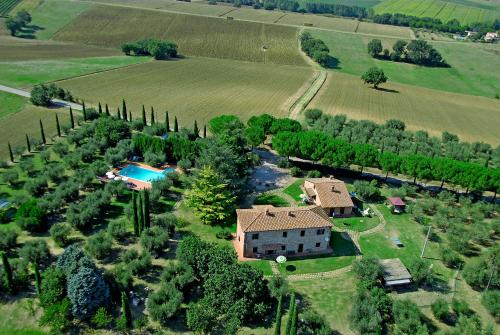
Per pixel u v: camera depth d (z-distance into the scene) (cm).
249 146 13100
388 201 10381
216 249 7262
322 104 18725
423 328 6244
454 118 18625
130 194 9900
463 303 7019
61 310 6138
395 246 8694
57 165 10694
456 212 9819
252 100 18388
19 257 7625
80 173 10238
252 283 6562
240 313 6325
